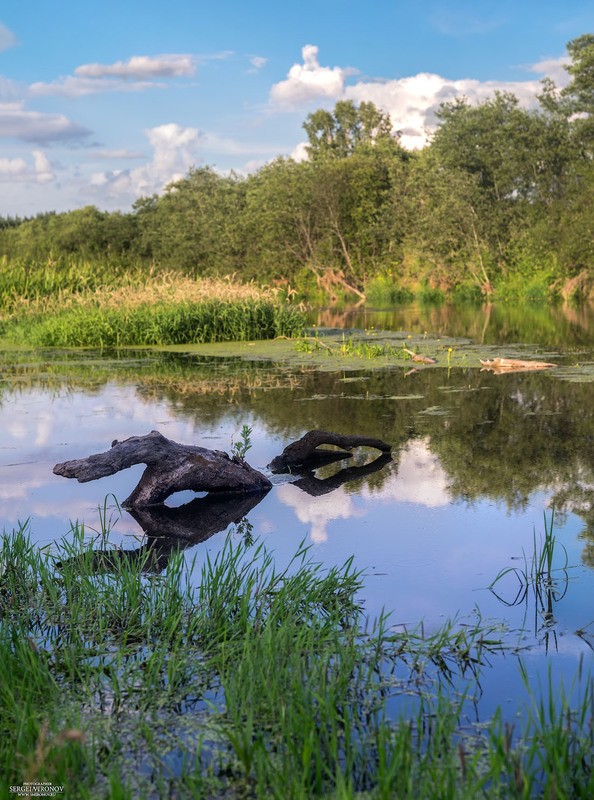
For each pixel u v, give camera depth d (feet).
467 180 121.19
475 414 29.86
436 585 14.51
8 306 77.46
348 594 14.16
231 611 13.57
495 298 114.93
